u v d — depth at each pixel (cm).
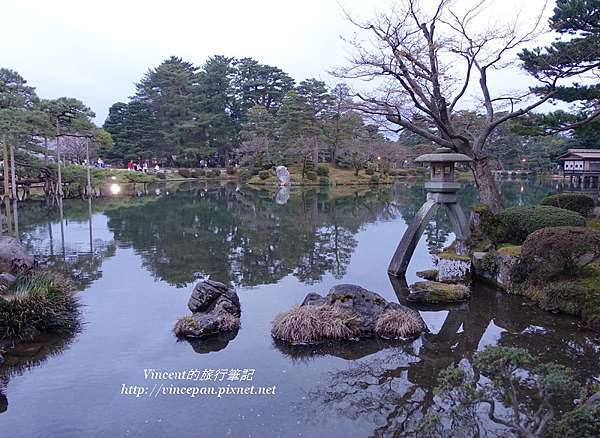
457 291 755
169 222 1758
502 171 4481
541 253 715
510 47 1062
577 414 311
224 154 5422
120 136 4888
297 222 1778
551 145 4534
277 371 506
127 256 1135
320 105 4188
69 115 2414
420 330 609
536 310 706
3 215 1945
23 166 2462
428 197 948
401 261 930
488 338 596
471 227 941
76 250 1208
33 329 597
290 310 638
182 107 4962
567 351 548
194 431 389
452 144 1091
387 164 4862
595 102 1252
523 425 366
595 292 661
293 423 403
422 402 438
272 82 5438
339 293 662
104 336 607
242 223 1741
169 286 860
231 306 666
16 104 2102
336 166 4706
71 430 391
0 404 436
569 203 1233
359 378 489
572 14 1175
